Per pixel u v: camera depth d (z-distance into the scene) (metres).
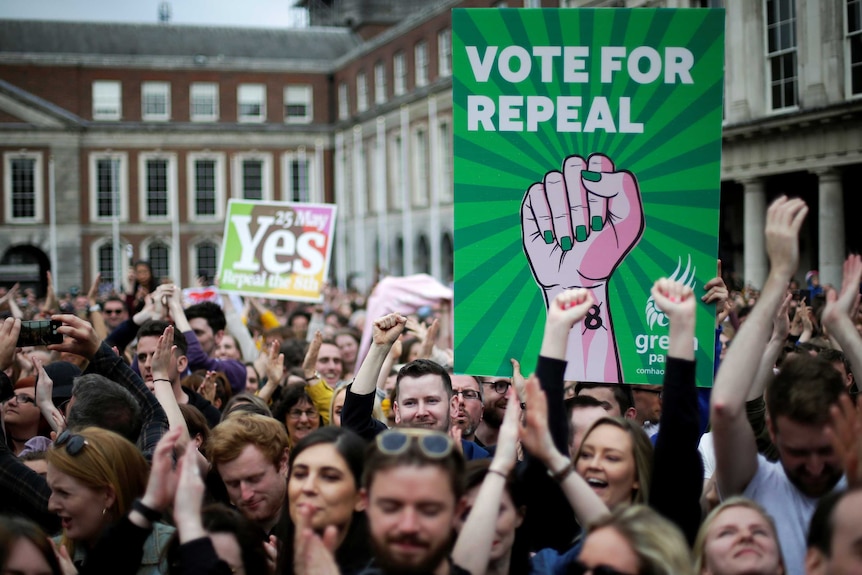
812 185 25.88
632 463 4.99
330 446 4.82
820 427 4.50
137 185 68.50
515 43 6.18
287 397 8.59
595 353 6.12
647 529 3.90
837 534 3.78
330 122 70.44
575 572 4.08
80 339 6.63
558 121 6.18
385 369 8.66
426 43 56.31
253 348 15.04
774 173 23.53
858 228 24.56
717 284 6.08
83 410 5.95
